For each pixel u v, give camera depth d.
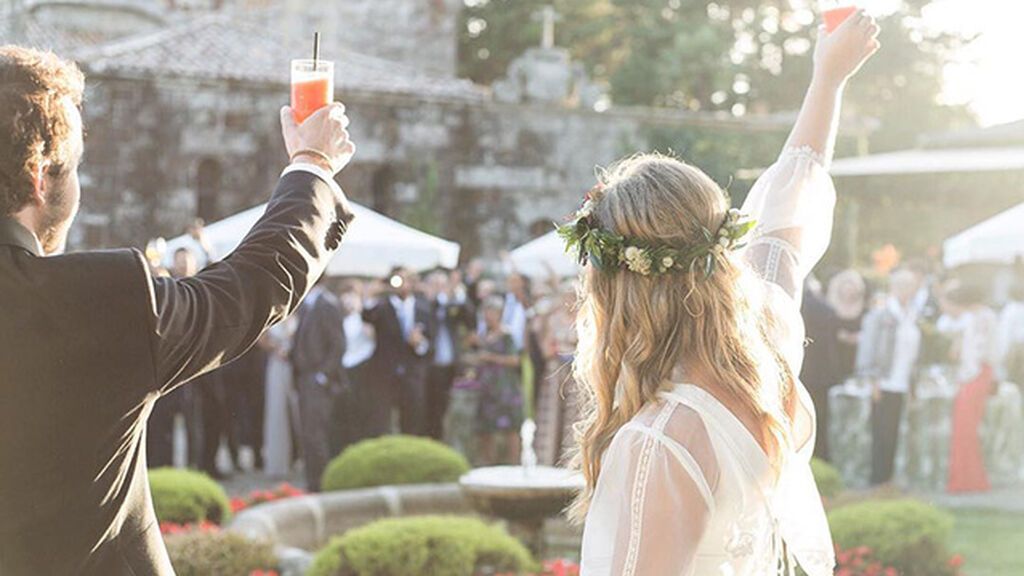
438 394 14.71
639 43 35.25
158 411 12.58
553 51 25.25
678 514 2.31
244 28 24.75
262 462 14.90
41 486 2.13
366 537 6.83
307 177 2.44
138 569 2.20
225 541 7.23
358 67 25.00
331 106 2.51
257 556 7.28
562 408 11.32
